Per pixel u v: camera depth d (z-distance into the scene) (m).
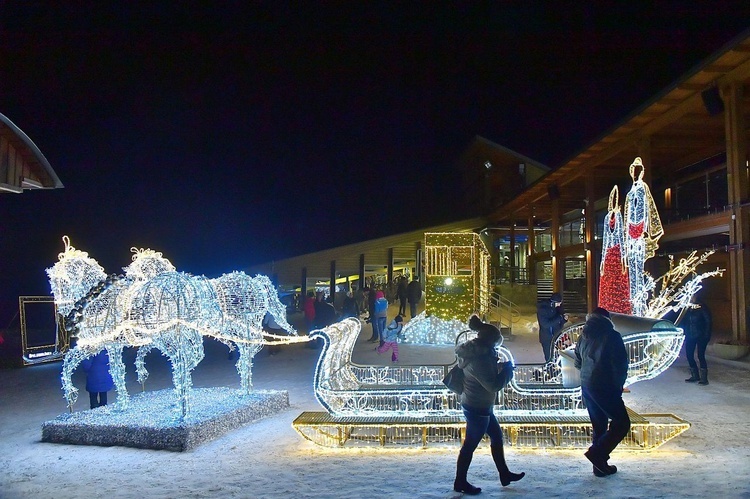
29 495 5.59
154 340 8.67
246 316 9.66
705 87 15.49
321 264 34.91
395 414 7.35
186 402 8.06
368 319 24.20
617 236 14.43
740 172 14.38
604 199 31.36
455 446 7.10
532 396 7.39
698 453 6.44
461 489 5.16
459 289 19.31
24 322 16.59
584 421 6.84
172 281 8.09
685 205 23.48
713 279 20.55
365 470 6.05
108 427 7.68
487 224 39.50
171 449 7.32
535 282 34.94
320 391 7.38
